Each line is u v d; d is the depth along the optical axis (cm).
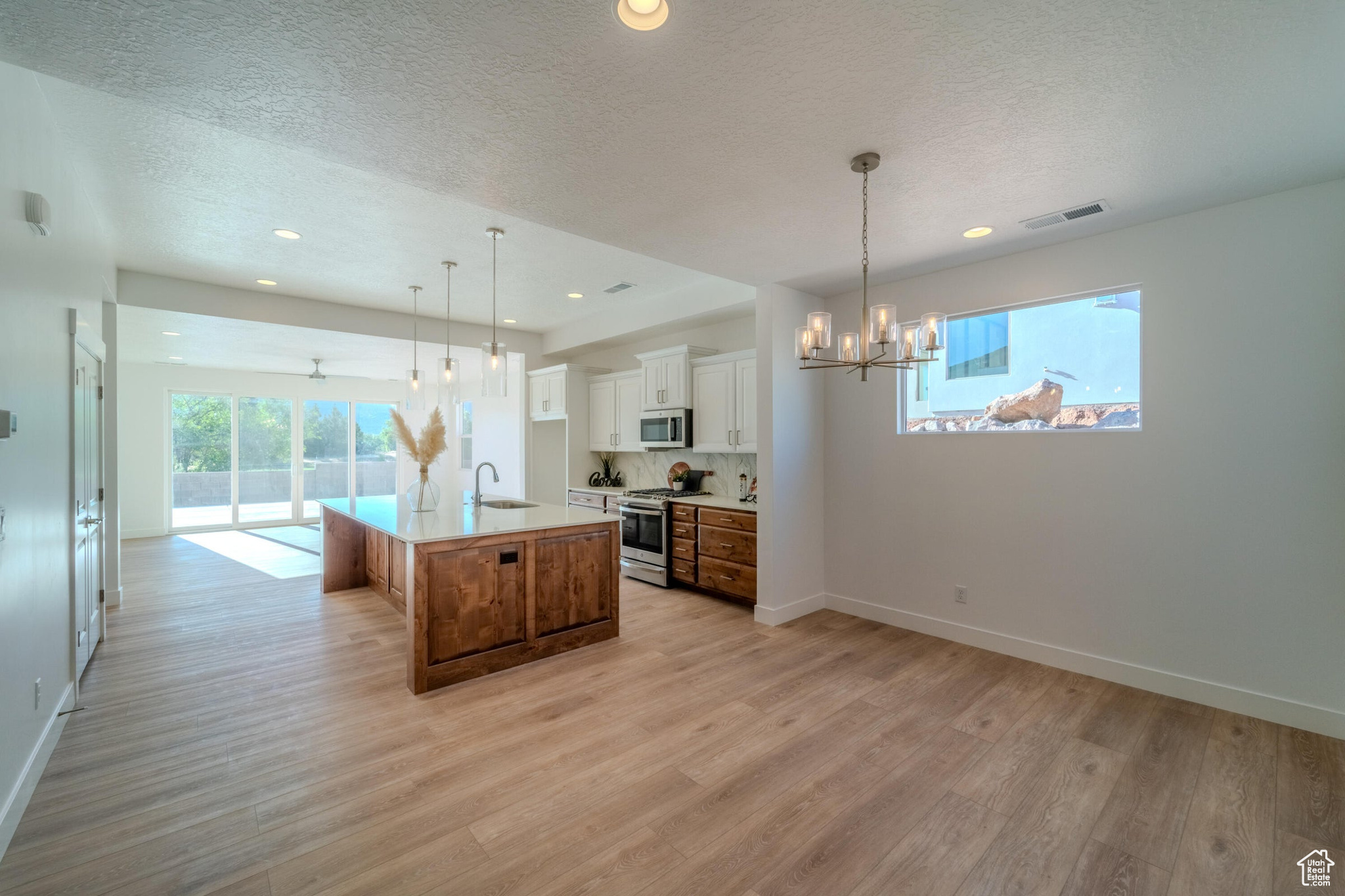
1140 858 178
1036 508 334
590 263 431
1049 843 185
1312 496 252
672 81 175
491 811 199
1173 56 164
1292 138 210
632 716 270
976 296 354
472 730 256
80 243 285
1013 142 213
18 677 192
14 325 188
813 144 213
